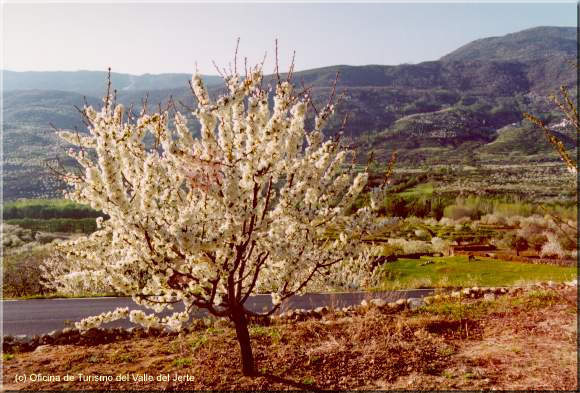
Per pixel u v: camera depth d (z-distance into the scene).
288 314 11.71
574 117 5.22
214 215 5.92
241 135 5.87
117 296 16.94
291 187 6.52
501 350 8.24
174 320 6.57
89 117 5.88
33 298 16.86
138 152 5.90
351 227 6.59
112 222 5.88
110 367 8.30
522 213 65.69
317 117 6.52
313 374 7.35
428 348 8.41
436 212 70.25
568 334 8.66
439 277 23.98
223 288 6.89
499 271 26.25
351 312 11.80
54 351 9.74
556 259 31.67
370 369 7.52
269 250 6.34
